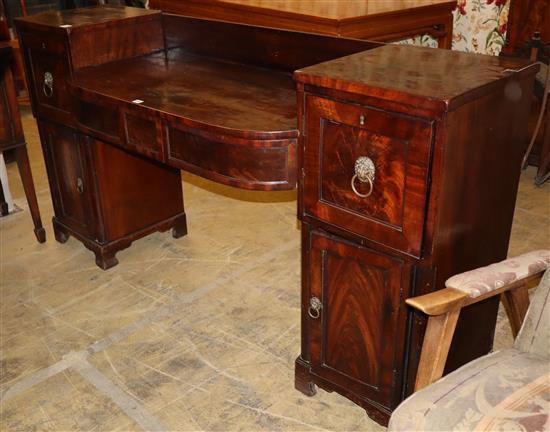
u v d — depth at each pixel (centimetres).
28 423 173
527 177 313
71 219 253
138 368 193
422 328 143
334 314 161
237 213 289
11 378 190
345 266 153
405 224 134
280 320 214
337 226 147
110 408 178
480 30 293
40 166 341
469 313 160
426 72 136
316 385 178
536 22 280
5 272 246
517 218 274
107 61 220
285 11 204
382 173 133
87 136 224
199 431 169
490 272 125
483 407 115
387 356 153
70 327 213
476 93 125
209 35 219
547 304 130
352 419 172
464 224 141
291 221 281
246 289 231
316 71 139
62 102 223
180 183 262
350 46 180
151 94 187
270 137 151
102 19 218
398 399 156
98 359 198
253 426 170
